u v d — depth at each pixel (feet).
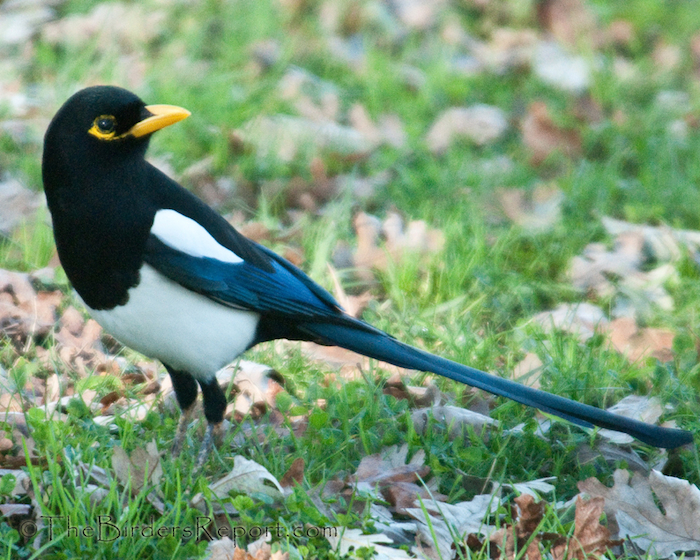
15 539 21.35
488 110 54.70
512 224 43.32
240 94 52.24
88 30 58.44
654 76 62.23
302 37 61.46
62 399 28.89
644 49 67.92
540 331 34.65
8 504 22.77
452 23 66.74
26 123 46.88
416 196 45.21
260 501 23.48
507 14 69.15
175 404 29.81
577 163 50.39
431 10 67.51
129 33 58.65
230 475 24.07
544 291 38.73
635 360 33.32
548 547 22.36
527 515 22.76
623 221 44.32
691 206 45.47
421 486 25.71
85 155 23.31
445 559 22.22
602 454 27.61
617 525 24.07
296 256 39.29
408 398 30.58
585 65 61.87
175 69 53.88
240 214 42.34
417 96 56.95
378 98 54.65
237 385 30.73
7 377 29.89
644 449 28.30
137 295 24.09
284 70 57.16
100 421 27.68
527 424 28.25
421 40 64.44
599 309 37.45
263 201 42.19
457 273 37.93
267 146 47.44
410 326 34.65
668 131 53.16
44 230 37.93
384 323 35.01
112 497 22.38
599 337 33.94
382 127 51.65
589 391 30.83
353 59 60.44
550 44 65.98
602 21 69.41
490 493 25.71
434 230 40.86
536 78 60.13
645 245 41.86
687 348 34.22
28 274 35.86
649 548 22.71
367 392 29.14
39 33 58.18
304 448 26.61
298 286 26.66
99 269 23.86
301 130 49.39
